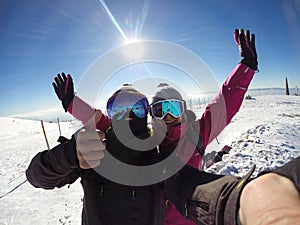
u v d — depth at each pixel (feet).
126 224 2.98
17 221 14.55
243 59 6.11
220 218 1.96
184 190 2.72
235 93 5.82
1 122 108.78
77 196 17.74
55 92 4.71
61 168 2.89
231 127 36.42
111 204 2.99
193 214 2.46
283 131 27.71
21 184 22.12
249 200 1.66
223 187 2.22
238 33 6.40
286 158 18.93
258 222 1.47
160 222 3.19
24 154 42.47
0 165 34.06
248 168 17.40
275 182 1.66
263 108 63.05
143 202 3.03
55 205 16.44
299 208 1.38
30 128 93.50
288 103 73.72
